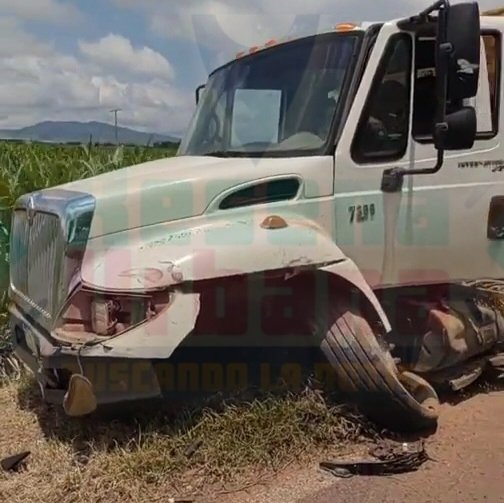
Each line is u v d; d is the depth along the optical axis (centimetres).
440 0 401
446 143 416
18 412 486
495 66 490
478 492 373
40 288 434
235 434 407
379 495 371
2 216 662
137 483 377
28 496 373
